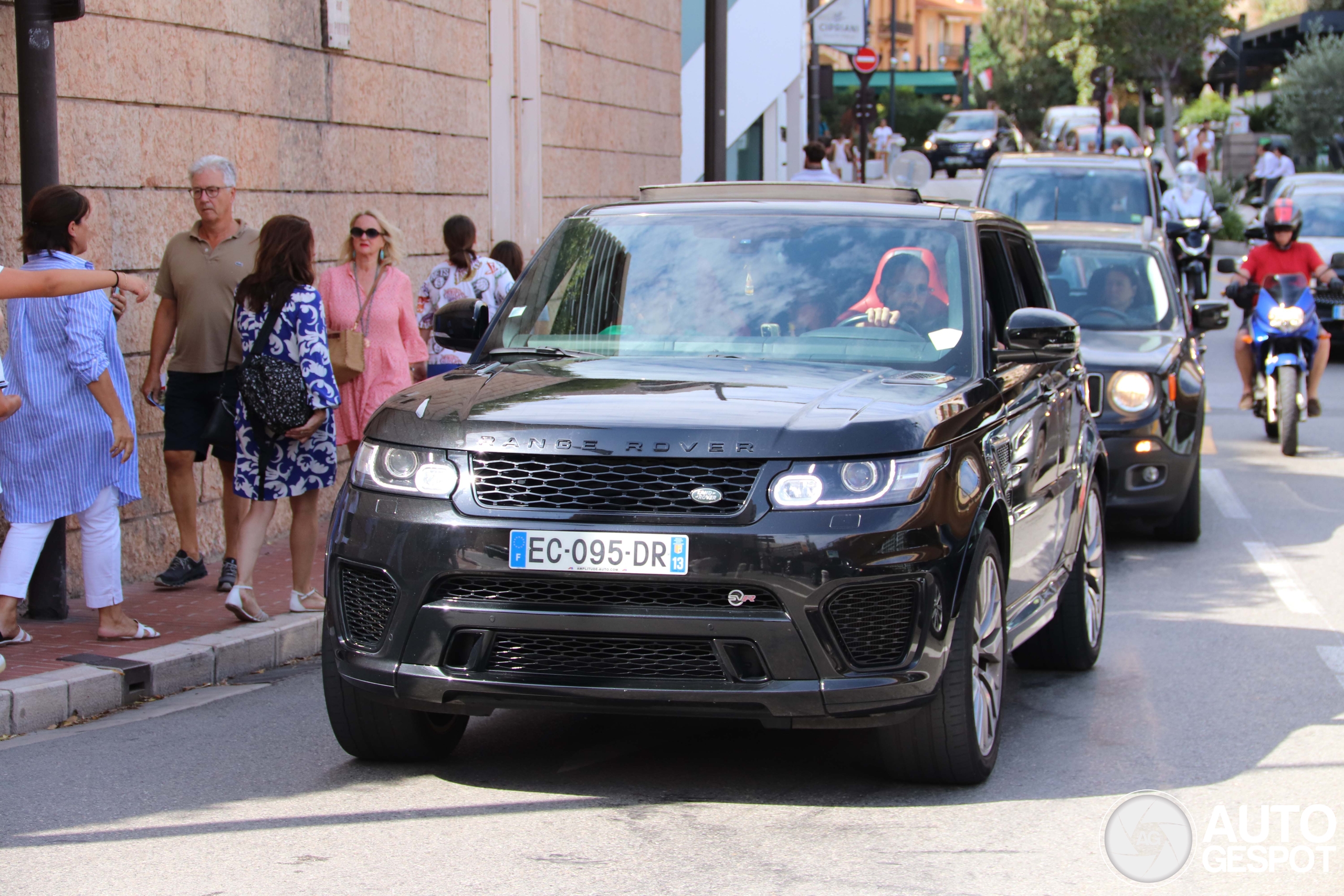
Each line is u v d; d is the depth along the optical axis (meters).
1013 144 46.69
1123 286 11.40
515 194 14.74
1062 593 7.04
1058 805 5.20
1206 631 8.02
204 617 7.82
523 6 14.84
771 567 4.76
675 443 4.86
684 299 6.07
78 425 7.02
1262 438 15.09
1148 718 6.37
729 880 4.48
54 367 6.98
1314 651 7.57
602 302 6.14
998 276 6.57
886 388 5.35
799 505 4.81
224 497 8.55
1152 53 55.38
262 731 6.14
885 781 5.44
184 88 9.38
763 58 25.41
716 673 4.84
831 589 4.78
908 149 54.66
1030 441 6.09
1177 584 9.25
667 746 5.88
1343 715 6.42
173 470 8.55
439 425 5.11
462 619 4.91
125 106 8.87
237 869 4.55
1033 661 7.25
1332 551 10.21
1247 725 6.26
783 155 29.50
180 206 9.34
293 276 7.43
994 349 5.95
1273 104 57.69
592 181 17.00
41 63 7.45
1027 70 67.38
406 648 5.00
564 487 4.89
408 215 12.41
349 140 11.39
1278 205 14.36
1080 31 57.03
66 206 7.05
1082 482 7.10
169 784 5.41
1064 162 17.06
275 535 10.18
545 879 4.48
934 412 5.16
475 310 6.29
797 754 5.78
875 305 5.97
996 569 5.49
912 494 4.93
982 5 101.44
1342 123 48.78
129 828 4.92
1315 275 14.43
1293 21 58.22
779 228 6.30
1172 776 5.57
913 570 4.89
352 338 8.68
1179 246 19.69
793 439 4.88
